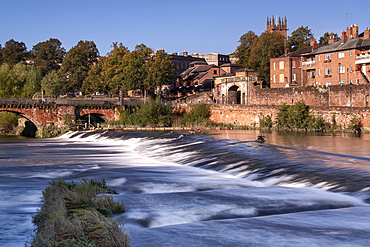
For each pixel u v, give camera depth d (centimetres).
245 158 3409
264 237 1464
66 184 2203
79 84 14150
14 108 8362
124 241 1291
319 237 1455
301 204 1939
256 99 9219
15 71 11569
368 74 7806
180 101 11456
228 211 1838
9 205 2042
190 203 1981
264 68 10812
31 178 2941
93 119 10744
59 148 5556
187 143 4959
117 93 11781
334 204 1933
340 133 6500
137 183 2631
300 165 2914
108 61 12669
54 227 1371
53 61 16325
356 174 2481
